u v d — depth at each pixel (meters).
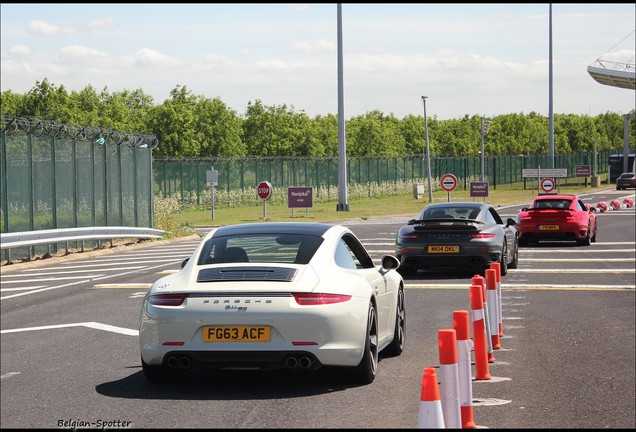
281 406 9.48
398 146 125.38
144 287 21.31
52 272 25.64
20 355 12.98
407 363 11.84
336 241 10.98
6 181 28.69
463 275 23.11
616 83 111.12
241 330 9.73
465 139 140.75
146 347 10.02
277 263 10.27
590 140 191.88
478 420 9.00
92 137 33.94
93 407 9.57
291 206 56.25
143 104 94.69
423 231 22.33
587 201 73.50
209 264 10.41
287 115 96.06
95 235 32.09
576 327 15.38
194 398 9.90
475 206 23.53
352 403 9.59
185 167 69.31
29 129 29.70
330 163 86.94
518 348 13.36
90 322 16.05
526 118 165.75
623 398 10.08
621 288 20.75
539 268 25.12
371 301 10.84
